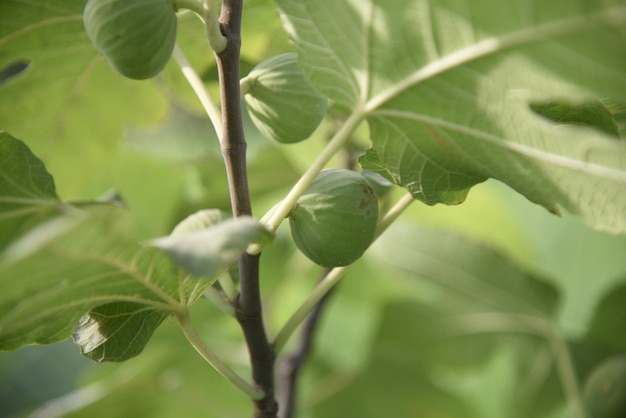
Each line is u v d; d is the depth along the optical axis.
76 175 1.09
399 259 1.17
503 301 1.15
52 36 1.00
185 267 0.82
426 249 1.16
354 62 0.89
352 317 1.38
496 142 0.88
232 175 0.89
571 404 1.13
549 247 1.44
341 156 1.14
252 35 1.05
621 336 1.12
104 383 1.19
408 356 1.19
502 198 1.53
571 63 0.84
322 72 0.89
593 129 0.86
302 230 0.90
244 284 0.90
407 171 0.90
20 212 0.88
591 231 1.37
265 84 0.92
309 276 1.23
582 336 1.13
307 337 1.11
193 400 1.22
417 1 0.86
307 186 0.89
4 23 0.98
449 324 1.17
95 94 1.06
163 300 0.89
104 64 1.04
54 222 0.81
